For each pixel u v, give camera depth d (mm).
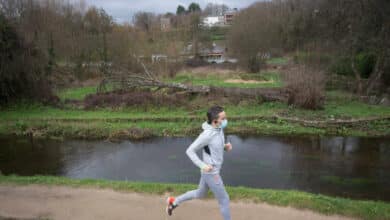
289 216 5344
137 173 9109
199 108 15836
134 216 5395
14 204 5930
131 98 16172
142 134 12812
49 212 5613
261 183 8297
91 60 28688
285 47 35750
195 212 5449
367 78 20516
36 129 13461
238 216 5344
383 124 13477
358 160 10016
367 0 17078
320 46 21875
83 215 5480
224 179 8578
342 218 5301
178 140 12328
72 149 11445
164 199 5992
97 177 8836
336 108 15688
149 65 26562
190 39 42781
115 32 29438
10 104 16547
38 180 6984
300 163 9789
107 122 14164
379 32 17359
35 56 17578
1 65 15648
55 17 27328
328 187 8000
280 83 21844
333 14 19484
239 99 16500
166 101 16125
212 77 25875
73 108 16438
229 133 13016
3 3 19938
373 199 7270
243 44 30062
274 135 12719
